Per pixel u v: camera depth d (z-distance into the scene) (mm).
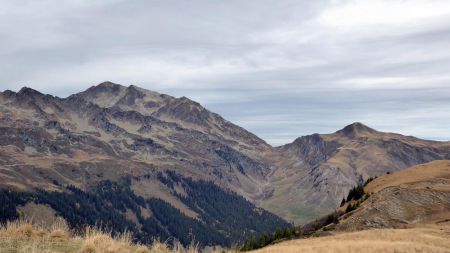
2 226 17891
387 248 41938
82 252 15930
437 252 43344
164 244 19438
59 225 18609
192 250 19750
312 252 37500
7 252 14258
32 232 17719
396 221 112688
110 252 16672
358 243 46188
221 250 23906
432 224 104812
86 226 18719
